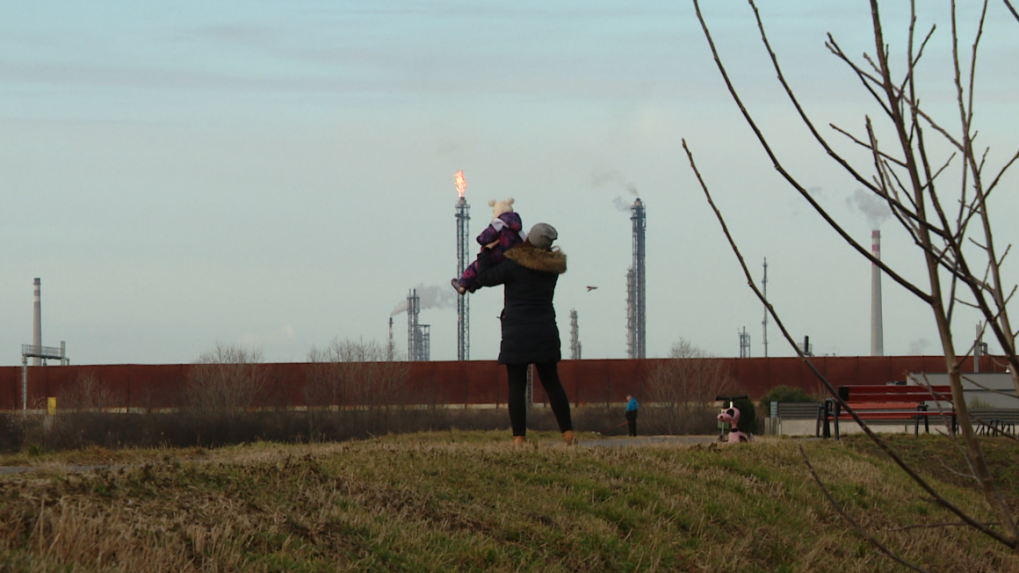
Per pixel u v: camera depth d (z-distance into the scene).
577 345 144.12
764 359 71.81
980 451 4.87
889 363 71.31
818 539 13.45
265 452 16.48
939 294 4.70
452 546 10.08
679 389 68.31
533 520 11.50
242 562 8.44
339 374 66.75
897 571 13.20
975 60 4.90
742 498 14.33
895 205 4.69
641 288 137.62
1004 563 14.22
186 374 71.31
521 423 16.97
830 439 20.92
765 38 4.72
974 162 4.84
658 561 11.11
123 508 8.89
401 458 13.23
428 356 169.12
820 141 4.80
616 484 13.52
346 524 9.92
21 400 73.31
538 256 16.81
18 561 7.25
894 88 4.72
